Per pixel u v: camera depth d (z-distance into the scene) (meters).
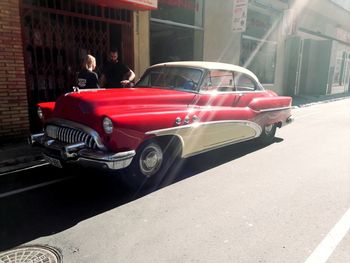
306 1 17.86
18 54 6.70
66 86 7.97
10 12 6.46
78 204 3.98
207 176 4.98
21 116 6.93
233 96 5.73
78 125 4.00
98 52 8.48
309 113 12.94
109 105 4.10
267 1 15.06
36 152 5.98
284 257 2.90
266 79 17.25
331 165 5.64
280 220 3.59
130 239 3.20
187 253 2.96
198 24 11.82
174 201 4.07
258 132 6.44
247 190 4.44
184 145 4.75
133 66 9.22
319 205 3.99
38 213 3.74
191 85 5.18
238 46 13.80
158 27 10.96
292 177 4.99
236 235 3.27
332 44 20.78
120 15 8.70
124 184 4.53
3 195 4.22
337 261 2.85
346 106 16.02
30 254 2.93
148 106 4.43
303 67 20.25
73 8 7.77
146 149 4.31
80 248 3.04
